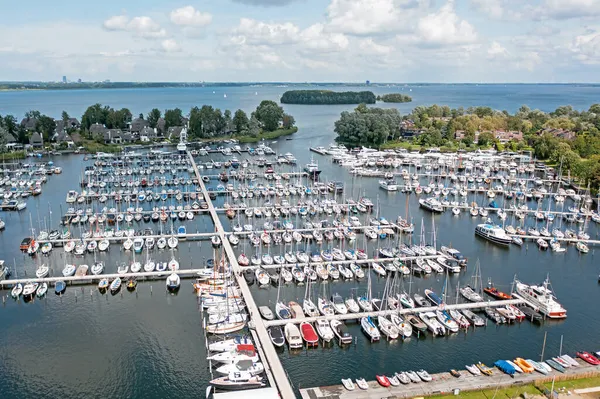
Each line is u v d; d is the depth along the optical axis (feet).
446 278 351.05
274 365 240.32
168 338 271.69
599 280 358.64
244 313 291.38
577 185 621.72
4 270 343.05
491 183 641.40
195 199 549.13
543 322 294.05
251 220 476.95
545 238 433.48
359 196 581.12
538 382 226.38
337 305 298.76
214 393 218.79
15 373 240.94
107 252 393.09
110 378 237.45
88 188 588.50
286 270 351.05
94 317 294.25
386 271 363.56
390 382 226.17
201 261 374.02
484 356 255.91
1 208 513.86
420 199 558.97
